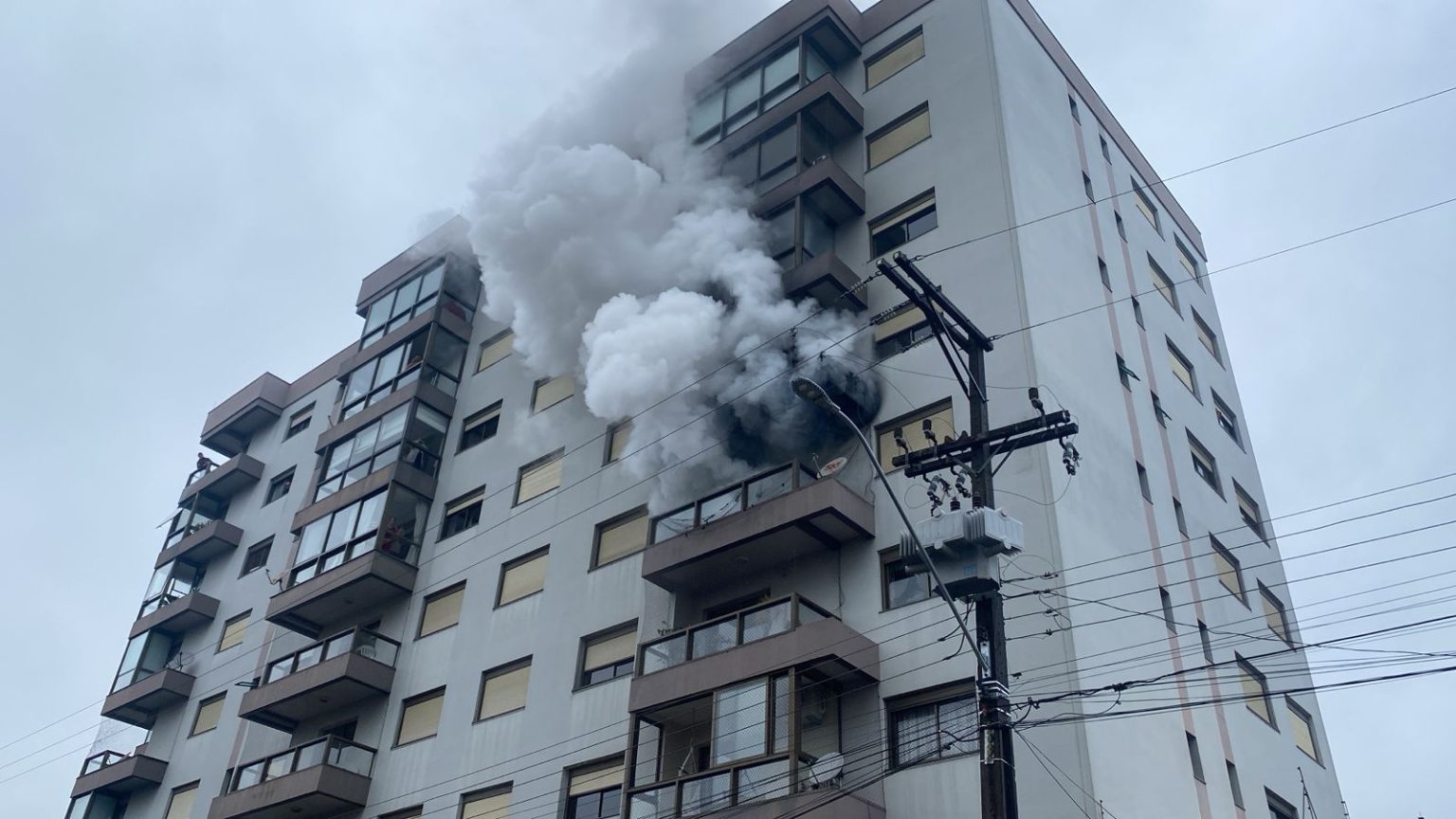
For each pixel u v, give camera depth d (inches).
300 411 1529.3
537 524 1056.8
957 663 718.5
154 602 1454.2
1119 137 1181.1
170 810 1234.6
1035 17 1098.1
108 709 1375.5
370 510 1165.1
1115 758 680.4
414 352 1286.9
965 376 826.2
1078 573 737.6
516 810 896.3
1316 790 948.6
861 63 1091.9
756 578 855.7
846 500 802.8
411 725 1034.7
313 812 1030.4
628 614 918.4
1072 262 946.7
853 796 685.9
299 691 1084.5
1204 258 1294.3
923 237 929.5
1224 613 926.4
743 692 741.9
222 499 1550.2
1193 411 1062.4
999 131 938.1
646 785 791.1
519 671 976.9
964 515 518.3
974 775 679.1
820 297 933.8
